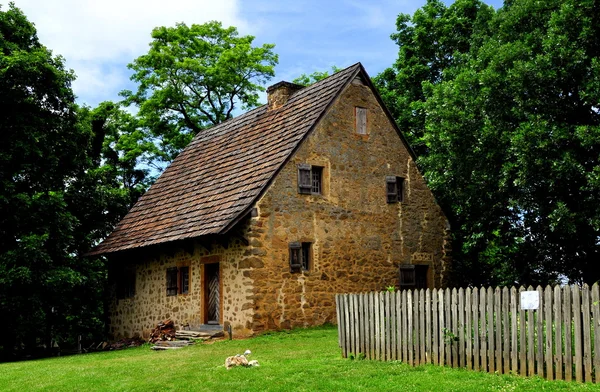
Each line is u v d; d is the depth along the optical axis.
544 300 9.69
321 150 20.95
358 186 21.83
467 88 20.12
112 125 34.56
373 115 22.64
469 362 10.72
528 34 18.62
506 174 18.17
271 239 19.36
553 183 16.78
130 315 24.95
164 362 14.76
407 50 29.45
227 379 11.60
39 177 23.19
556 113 17.44
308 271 20.14
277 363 13.05
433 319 11.42
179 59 33.66
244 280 18.98
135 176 36.41
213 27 35.38
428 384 9.98
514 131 17.81
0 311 21.31
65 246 23.42
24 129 21.81
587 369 9.12
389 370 11.30
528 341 9.80
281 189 19.80
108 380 12.59
